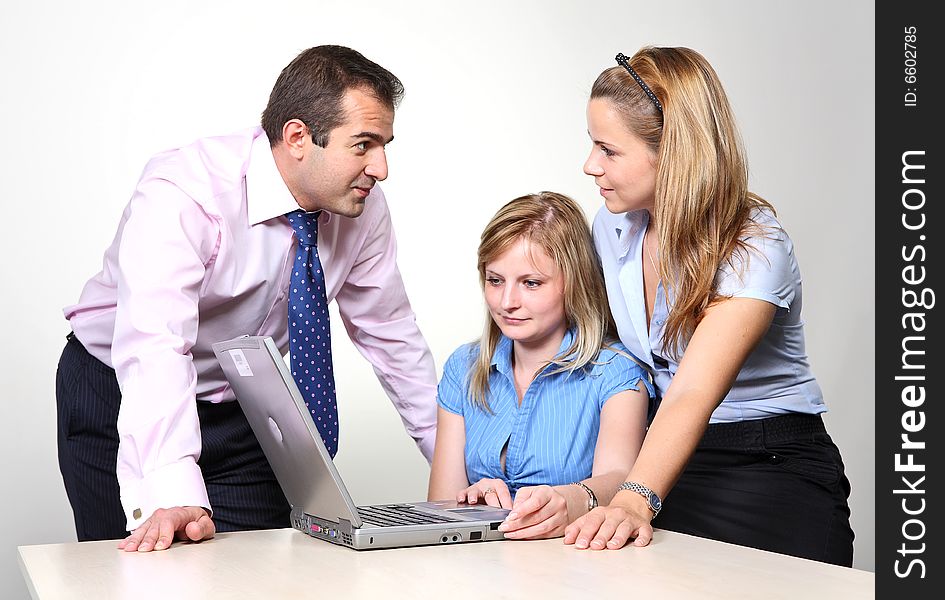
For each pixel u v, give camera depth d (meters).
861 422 3.86
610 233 1.60
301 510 1.31
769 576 0.99
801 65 3.84
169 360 1.40
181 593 0.96
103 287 1.79
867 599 0.90
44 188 2.98
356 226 1.84
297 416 1.16
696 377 1.32
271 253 1.70
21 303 2.95
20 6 2.98
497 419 1.60
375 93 1.60
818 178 3.86
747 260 1.37
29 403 2.94
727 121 1.41
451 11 3.44
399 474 3.29
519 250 1.54
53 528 2.94
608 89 1.44
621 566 1.04
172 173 1.58
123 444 1.34
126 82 3.07
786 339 1.50
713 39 3.73
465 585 0.97
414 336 2.04
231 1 3.19
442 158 3.43
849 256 3.88
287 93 1.61
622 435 1.50
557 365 1.57
